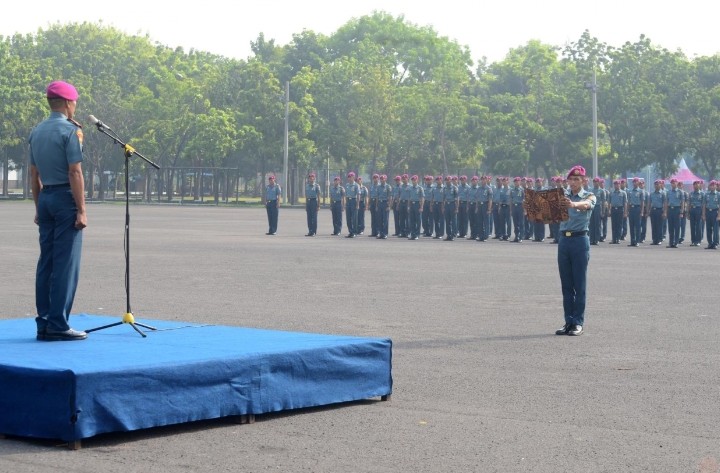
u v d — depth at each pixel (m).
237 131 83.75
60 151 9.68
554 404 9.18
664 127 76.06
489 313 15.78
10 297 17.09
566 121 79.31
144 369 7.78
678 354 12.04
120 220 51.94
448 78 88.62
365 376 9.25
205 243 33.66
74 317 11.46
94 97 92.56
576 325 13.58
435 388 9.92
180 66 108.25
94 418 7.54
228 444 7.68
